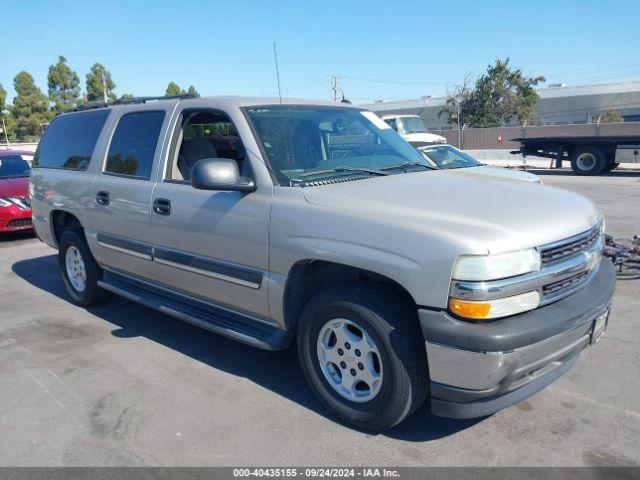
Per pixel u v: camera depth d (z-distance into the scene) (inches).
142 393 147.5
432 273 106.3
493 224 109.6
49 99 2362.2
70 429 131.0
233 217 141.7
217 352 173.3
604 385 145.4
